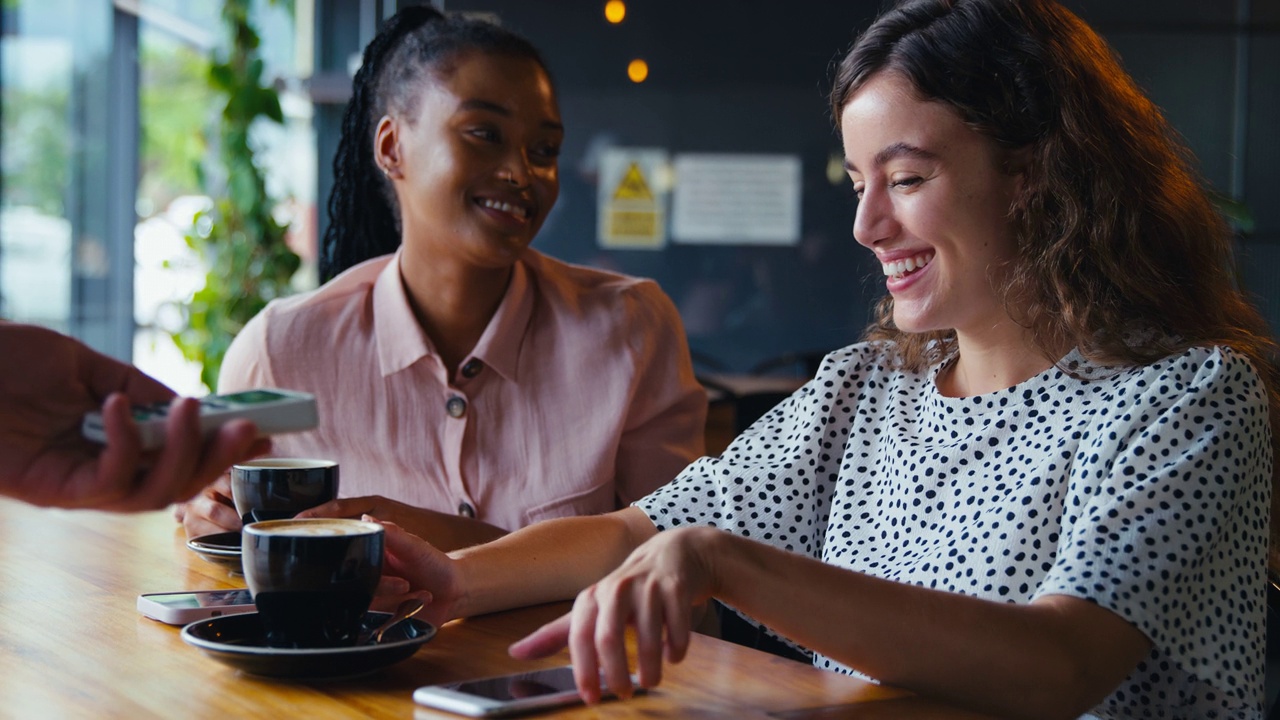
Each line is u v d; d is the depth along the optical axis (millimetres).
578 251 4668
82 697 810
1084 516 1014
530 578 1133
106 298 5113
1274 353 1271
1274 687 2984
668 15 4555
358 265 1747
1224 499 1014
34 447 773
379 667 856
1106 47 1239
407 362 1640
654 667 828
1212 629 1016
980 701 886
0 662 891
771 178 4605
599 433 1650
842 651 883
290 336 1675
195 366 4520
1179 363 1099
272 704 800
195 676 861
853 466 1327
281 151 4695
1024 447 1160
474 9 4484
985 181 1168
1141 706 1076
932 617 883
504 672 895
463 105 1577
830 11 4531
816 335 4648
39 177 4785
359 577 859
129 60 5125
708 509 1357
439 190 1593
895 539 1231
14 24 4691
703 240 4645
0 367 780
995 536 1127
